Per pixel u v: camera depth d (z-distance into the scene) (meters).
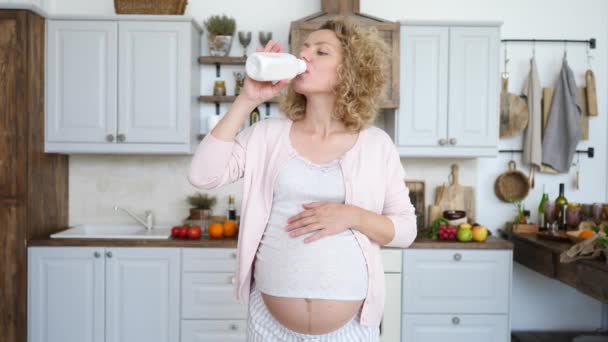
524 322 3.55
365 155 1.18
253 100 1.11
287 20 3.42
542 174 3.50
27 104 2.84
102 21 3.02
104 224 3.44
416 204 3.44
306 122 1.23
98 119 3.04
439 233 3.04
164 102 3.04
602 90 3.49
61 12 3.37
